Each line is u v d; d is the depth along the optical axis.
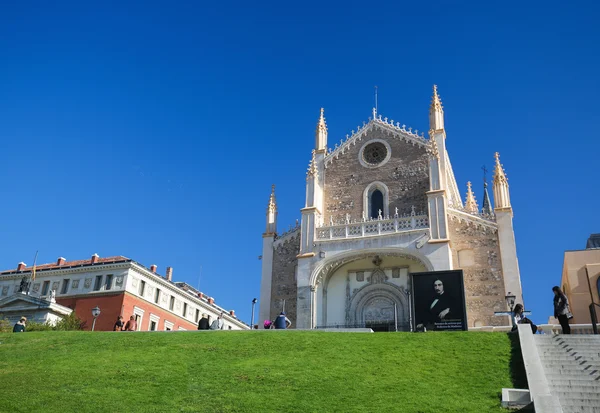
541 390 19.48
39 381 23.20
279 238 56.69
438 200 49.06
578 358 22.94
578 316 42.88
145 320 69.00
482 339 26.52
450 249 47.41
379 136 55.72
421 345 26.50
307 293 50.09
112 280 68.00
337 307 50.78
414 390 20.94
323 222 54.34
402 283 49.72
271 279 55.31
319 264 50.56
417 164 53.12
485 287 46.94
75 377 23.55
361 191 54.28
